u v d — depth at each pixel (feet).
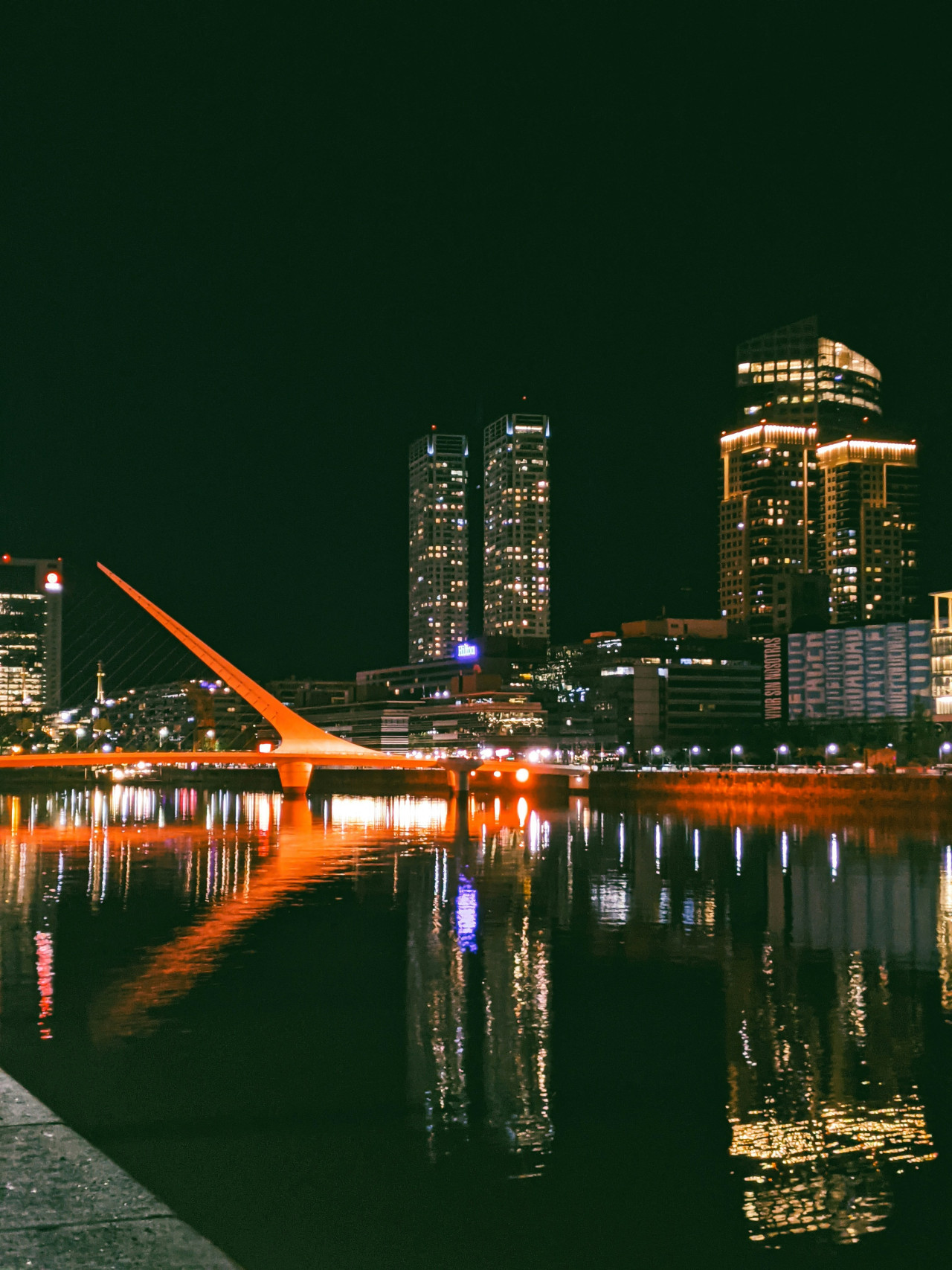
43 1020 110.52
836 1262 59.93
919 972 138.41
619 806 585.63
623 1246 61.00
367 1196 67.21
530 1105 84.58
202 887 230.27
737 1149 75.87
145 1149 75.00
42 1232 28.17
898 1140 77.61
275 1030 106.52
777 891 222.48
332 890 224.94
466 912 192.65
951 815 402.72
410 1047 100.83
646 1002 120.06
